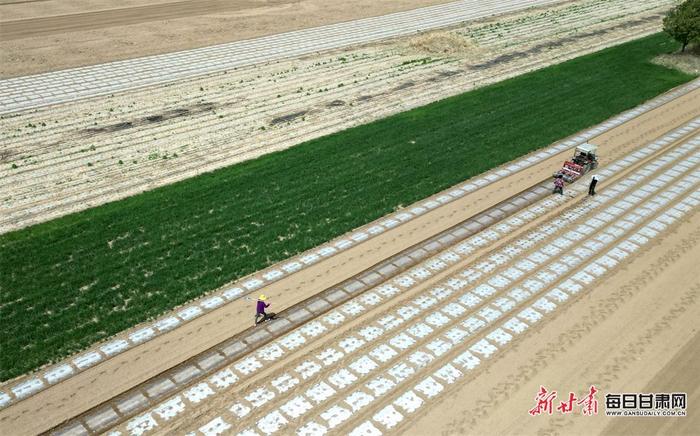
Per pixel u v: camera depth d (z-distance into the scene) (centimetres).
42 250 3203
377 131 4484
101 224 3422
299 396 2412
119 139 4444
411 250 3262
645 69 5644
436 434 2245
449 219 3519
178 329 2727
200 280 3005
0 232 3369
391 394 2423
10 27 6731
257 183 3828
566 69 5625
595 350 2619
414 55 6109
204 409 2361
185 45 6353
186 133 4541
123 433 2258
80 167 4069
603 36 6625
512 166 4069
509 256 3228
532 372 2516
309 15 7481
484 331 2736
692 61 5775
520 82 5350
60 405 2361
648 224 3484
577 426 2278
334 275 3073
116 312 2808
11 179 3919
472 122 4625
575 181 3906
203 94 5219
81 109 4909
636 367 2530
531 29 6938
